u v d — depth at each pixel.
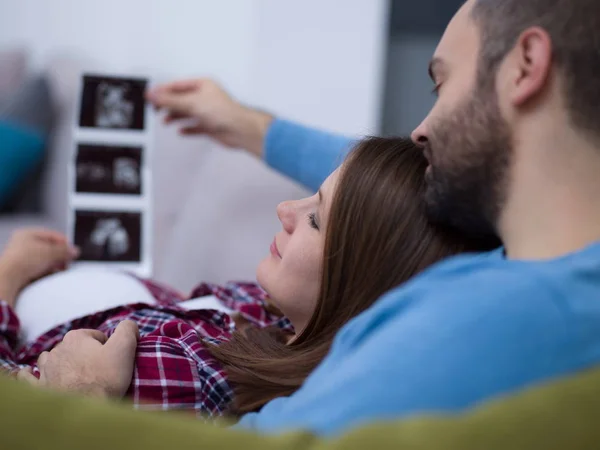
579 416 0.34
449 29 0.60
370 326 0.49
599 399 0.35
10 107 2.18
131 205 1.59
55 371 0.77
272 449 0.33
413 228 0.81
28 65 2.36
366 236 0.82
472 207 0.59
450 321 0.42
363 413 0.39
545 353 0.41
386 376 0.40
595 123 0.51
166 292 1.27
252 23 2.04
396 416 0.38
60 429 0.34
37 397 0.36
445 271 0.51
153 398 0.78
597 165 0.51
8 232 2.00
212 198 1.80
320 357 0.80
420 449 0.31
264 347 0.85
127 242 1.58
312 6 2.01
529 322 0.41
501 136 0.55
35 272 1.24
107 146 1.61
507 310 0.42
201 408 0.79
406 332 0.43
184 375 0.80
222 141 1.49
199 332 0.94
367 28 2.00
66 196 2.02
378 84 2.03
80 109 1.61
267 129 1.39
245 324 1.05
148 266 1.58
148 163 1.63
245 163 1.81
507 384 0.40
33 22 2.36
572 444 0.33
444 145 0.58
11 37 2.40
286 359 0.80
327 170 1.28
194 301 1.14
